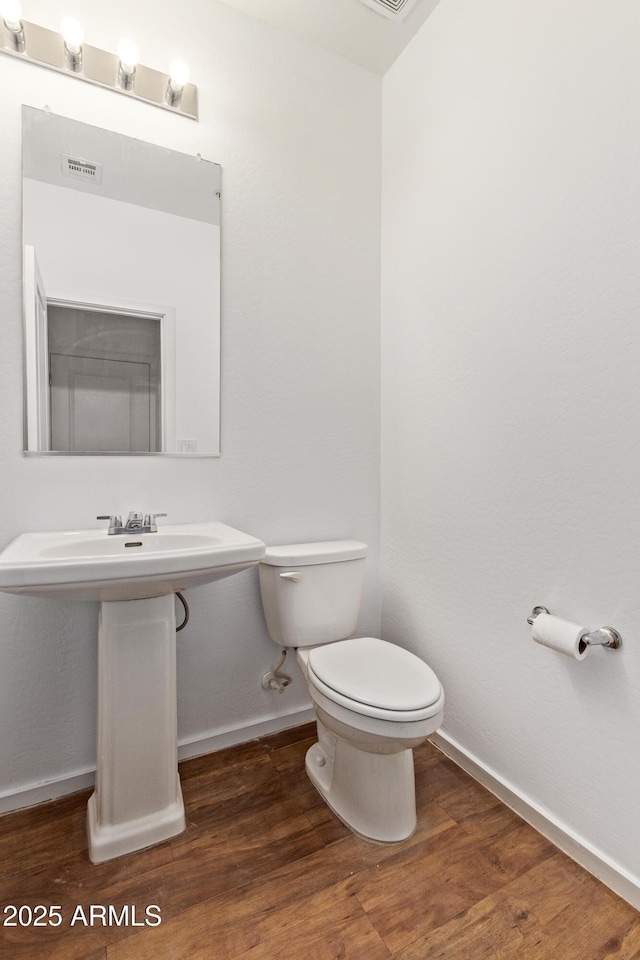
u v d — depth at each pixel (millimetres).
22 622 1300
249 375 1630
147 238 1462
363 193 1856
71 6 1343
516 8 1276
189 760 1531
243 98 1603
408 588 1776
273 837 1211
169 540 1328
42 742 1333
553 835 1202
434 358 1615
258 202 1635
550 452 1211
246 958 917
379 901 1033
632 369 1021
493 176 1364
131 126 1434
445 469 1579
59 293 1346
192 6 1510
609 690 1077
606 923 986
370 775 1218
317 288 1758
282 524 1705
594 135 1080
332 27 1656
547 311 1209
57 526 1347
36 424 1314
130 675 1169
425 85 1641
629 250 1019
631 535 1029
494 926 979
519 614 1311
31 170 1308
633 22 996
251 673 1649
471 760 1471
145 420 1464
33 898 1034
